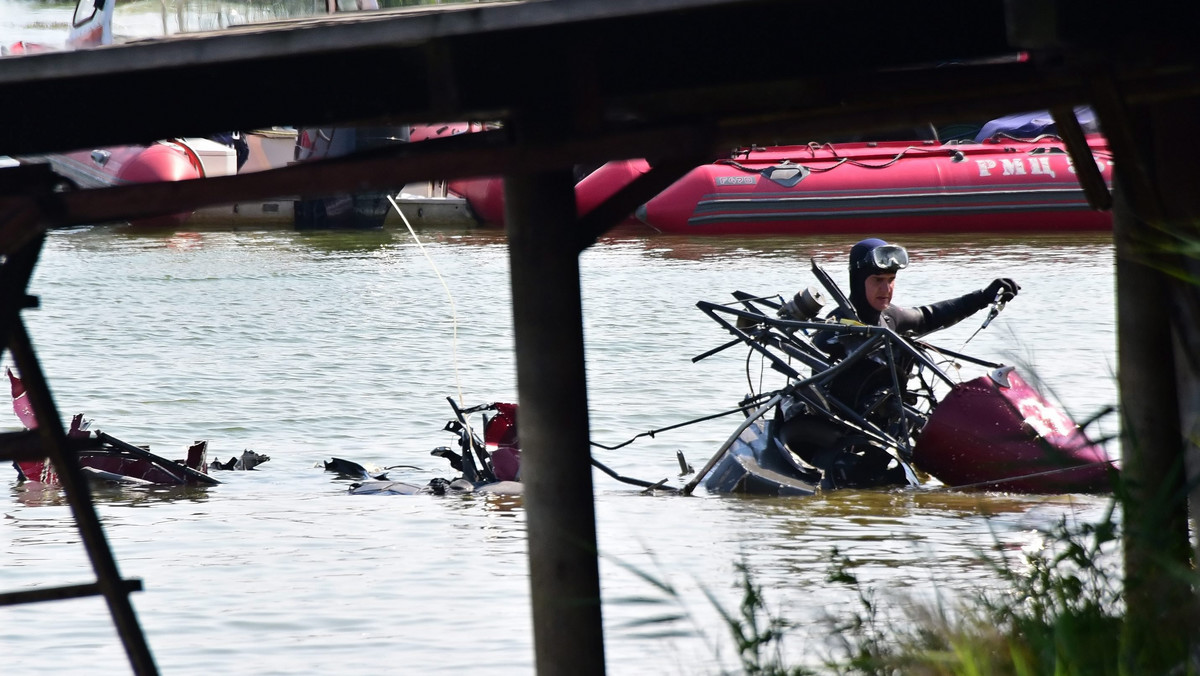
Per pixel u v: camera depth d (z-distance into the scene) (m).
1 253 13.08
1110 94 12.22
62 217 12.99
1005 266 81.88
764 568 25.09
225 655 21.22
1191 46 11.59
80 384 49.97
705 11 12.55
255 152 114.44
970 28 13.33
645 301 70.69
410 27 11.27
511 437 35.66
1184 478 15.58
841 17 13.30
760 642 15.68
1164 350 16.09
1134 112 14.20
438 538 29.02
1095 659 13.12
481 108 12.81
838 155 108.44
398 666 20.48
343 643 21.66
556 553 14.83
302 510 32.09
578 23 12.02
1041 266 81.81
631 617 21.83
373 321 66.31
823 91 15.13
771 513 30.50
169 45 11.64
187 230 117.88
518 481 34.62
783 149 110.00
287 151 115.25
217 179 12.80
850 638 16.61
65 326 64.38
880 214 105.12
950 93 15.00
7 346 14.20
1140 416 16.12
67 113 13.41
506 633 22.05
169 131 13.41
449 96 12.70
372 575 25.83
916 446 32.16
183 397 47.78
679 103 15.22
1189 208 14.03
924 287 71.25
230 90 13.23
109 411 45.41
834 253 93.12
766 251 95.19
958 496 31.20
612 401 45.62
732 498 32.53
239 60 11.64
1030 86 14.75
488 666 20.44
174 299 74.31
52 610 23.64
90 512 14.52
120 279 82.94
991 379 31.97
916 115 13.61
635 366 52.22
